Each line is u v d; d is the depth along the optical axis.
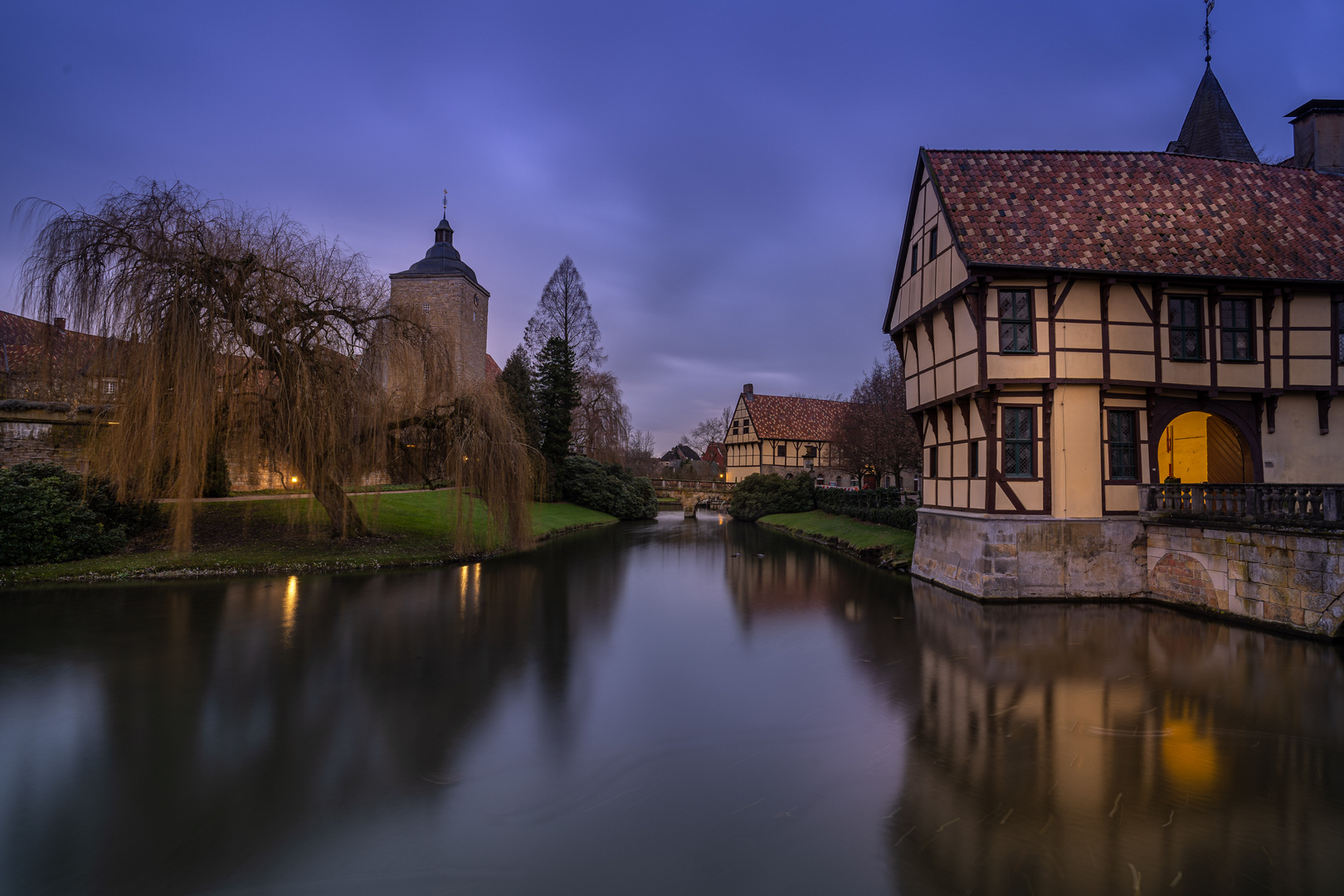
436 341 18.36
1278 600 10.18
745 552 23.69
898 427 26.33
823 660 9.60
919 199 15.90
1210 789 5.59
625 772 5.99
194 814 5.21
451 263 41.97
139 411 13.77
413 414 18.52
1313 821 5.08
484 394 19.22
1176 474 16.30
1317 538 9.47
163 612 11.97
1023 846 4.76
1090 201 14.00
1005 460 13.18
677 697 8.04
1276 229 13.80
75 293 13.66
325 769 6.00
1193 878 4.37
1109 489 13.13
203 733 6.79
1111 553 12.99
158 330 13.76
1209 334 13.20
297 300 15.76
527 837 4.90
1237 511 10.99
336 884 4.33
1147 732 6.81
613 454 48.75
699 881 4.35
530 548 22.33
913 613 12.55
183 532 14.23
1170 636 10.30
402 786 5.69
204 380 14.26
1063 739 6.67
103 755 6.25
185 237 14.38
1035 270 12.61
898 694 8.09
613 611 13.02
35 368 14.05
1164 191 14.28
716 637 10.99
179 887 4.30
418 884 4.33
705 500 55.09
